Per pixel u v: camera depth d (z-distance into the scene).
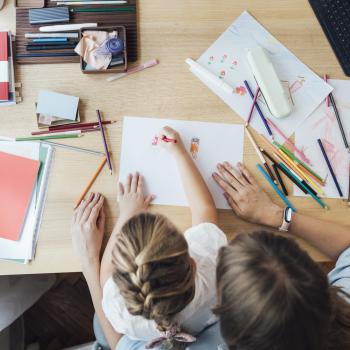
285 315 0.54
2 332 1.02
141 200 0.87
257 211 0.88
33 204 0.86
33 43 0.90
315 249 0.90
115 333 0.87
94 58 0.89
